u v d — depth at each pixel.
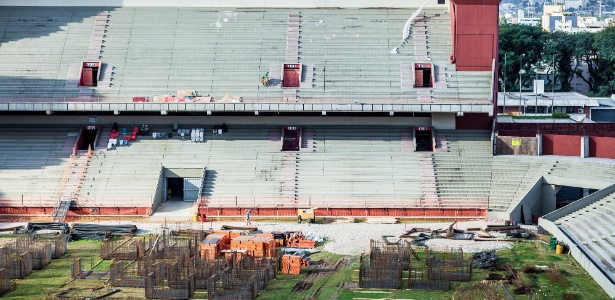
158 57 101.56
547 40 191.50
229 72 99.56
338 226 84.25
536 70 188.12
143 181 91.06
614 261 67.75
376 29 104.19
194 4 107.62
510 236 79.12
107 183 90.81
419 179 90.38
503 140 94.19
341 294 64.25
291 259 69.44
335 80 98.44
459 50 99.06
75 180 91.19
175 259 69.19
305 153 93.88
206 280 65.88
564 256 72.88
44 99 96.62
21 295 63.78
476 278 67.50
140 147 95.19
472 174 91.00
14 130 97.81
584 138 91.56
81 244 78.44
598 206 80.81
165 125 97.94
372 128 97.00
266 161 93.06
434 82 97.94
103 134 97.06
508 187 88.88
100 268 70.75
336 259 73.25
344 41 102.75
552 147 93.56
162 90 97.81
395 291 64.88
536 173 89.44
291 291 65.00
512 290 64.00
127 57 101.69
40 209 88.25
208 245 72.81
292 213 87.81
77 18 106.62
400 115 97.50
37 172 92.12
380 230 82.56
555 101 145.00
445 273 67.19
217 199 88.75
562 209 82.12
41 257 70.69
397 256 69.31
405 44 102.06
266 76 97.94
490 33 98.56
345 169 91.81
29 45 103.50
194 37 103.81
